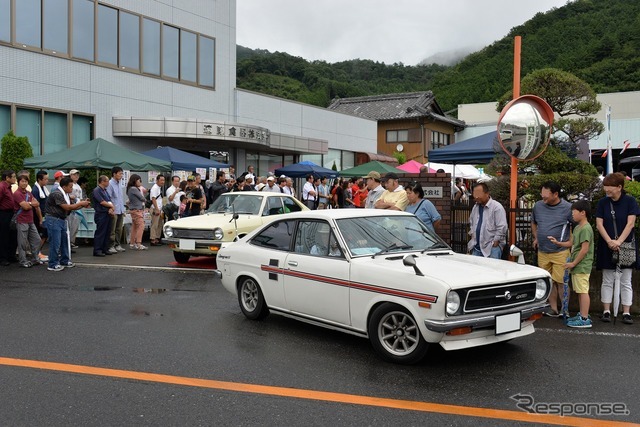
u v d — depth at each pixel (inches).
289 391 177.0
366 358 211.9
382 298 204.5
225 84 859.4
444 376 192.9
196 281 374.0
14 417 156.9
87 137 676.7
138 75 728.3
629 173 1009.5
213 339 236.4
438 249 242.1
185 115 794.2
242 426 151.7
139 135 691.4
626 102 1328.7
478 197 285.7
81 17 664.4
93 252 480.7
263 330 251.6
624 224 265.3
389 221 247.0
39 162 531.8
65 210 410.3
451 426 152.5
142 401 168.9
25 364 202.1
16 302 305.0
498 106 412.8
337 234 229.1
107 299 314.8
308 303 235.6
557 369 201.8
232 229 427.5
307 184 761.0
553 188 273.6
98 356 212.2
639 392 180.1
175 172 697.0
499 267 214.4
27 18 612.7
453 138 1561.3
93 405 165.6
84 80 666.8
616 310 272.8
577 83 370.9
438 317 187.8
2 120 593.3
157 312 285.1
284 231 258.1
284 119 974.4
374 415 159.2
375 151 1268.5
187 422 153.9
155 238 567.2
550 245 275.9
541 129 311.0
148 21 742.5
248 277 269.9
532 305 207.9
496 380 189.5
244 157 892.0
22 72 606.5
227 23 862.5
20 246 418.0
